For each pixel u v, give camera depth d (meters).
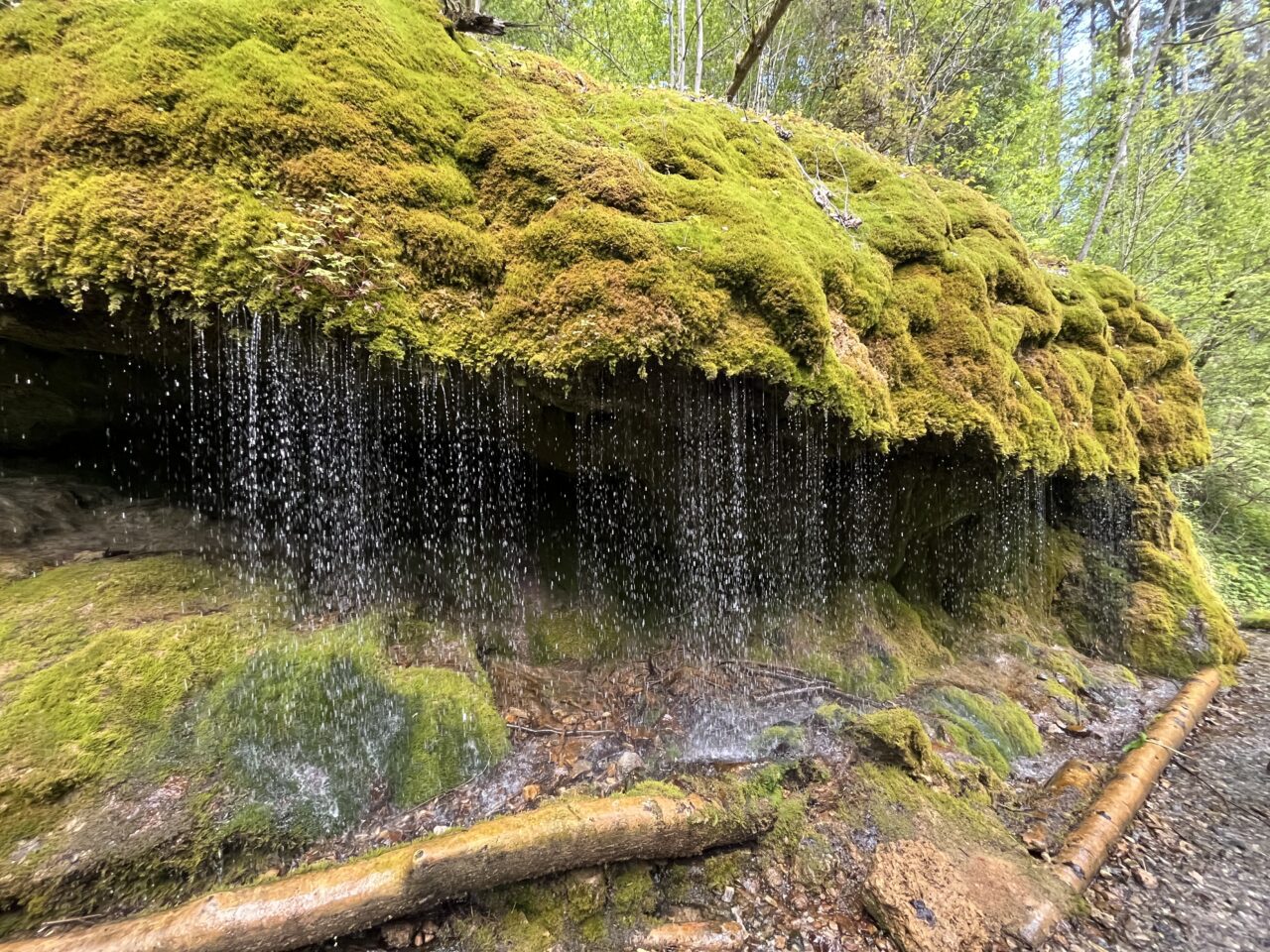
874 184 4.41
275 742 2.61
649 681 3.98
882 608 4.94
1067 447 4.56
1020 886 2.80
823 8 10.80
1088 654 6.04
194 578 3.13
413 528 3.96
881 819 3.06
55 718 2.28
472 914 2.39
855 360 3.24
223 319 2.29
